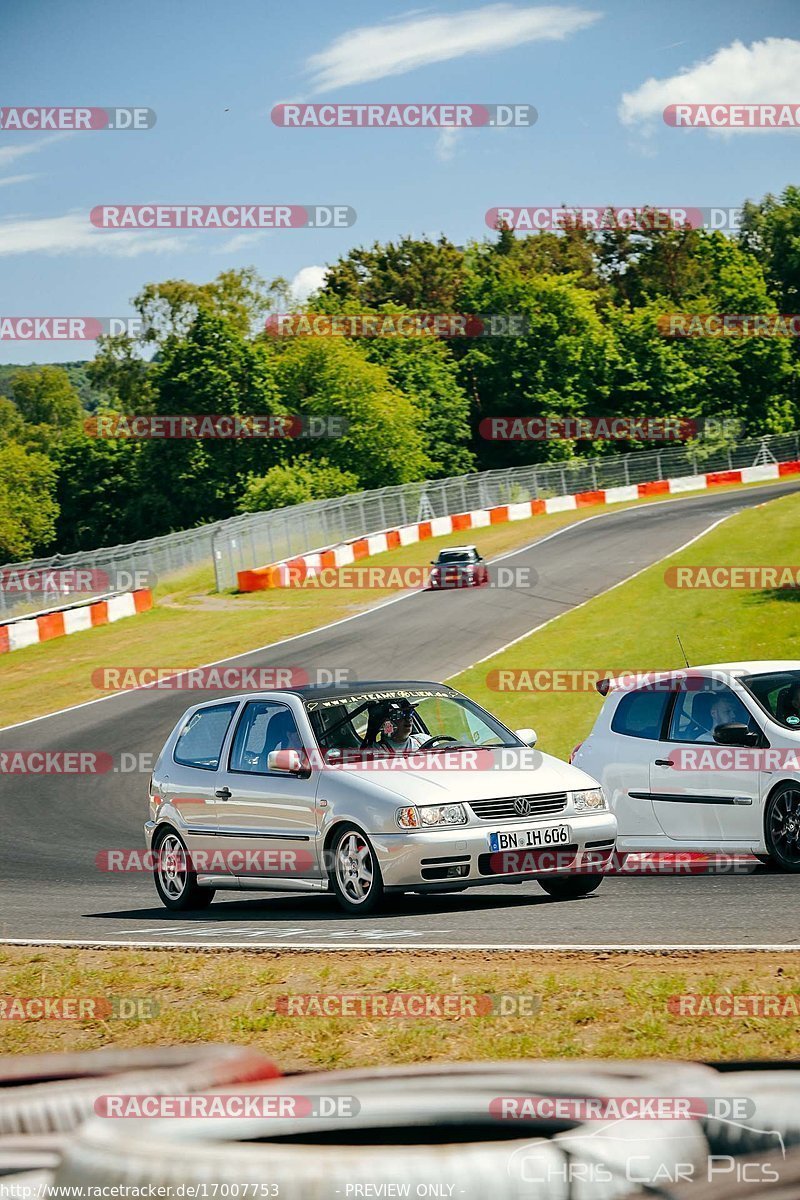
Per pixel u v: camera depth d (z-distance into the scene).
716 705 27.42
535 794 23.41
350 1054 13.76
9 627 94.69
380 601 102.00
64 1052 14.96
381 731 24.89
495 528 145.75
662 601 79.19
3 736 65.62
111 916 25.84
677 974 16.03
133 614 107.50
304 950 19.27
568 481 175.00
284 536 132.62
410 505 153.62
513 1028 14.20
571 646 71.12
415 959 18.03
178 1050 6.89
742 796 26.09
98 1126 4.79
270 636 90.75
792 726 26.39
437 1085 5.22
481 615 87.81
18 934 23.66
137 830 41.78
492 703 61.22
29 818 45.09
